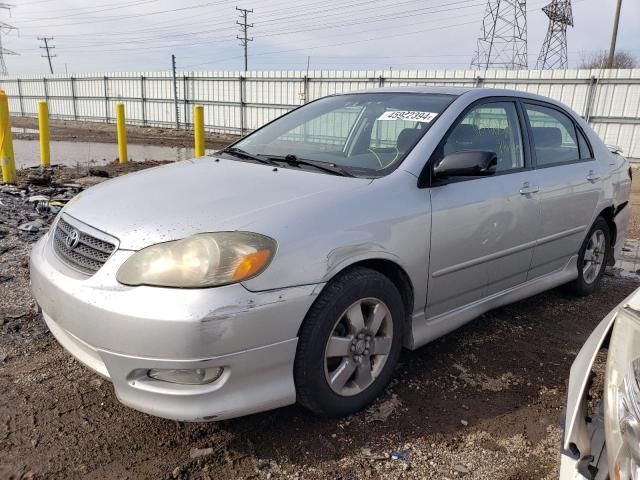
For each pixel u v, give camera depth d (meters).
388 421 2.59
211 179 2.76
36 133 24.38
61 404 2.61
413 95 3.45
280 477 2.19
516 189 3.32
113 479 2.14
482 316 3.93
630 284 4.89
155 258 2.11
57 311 2.30
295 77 24.23
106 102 32.41
